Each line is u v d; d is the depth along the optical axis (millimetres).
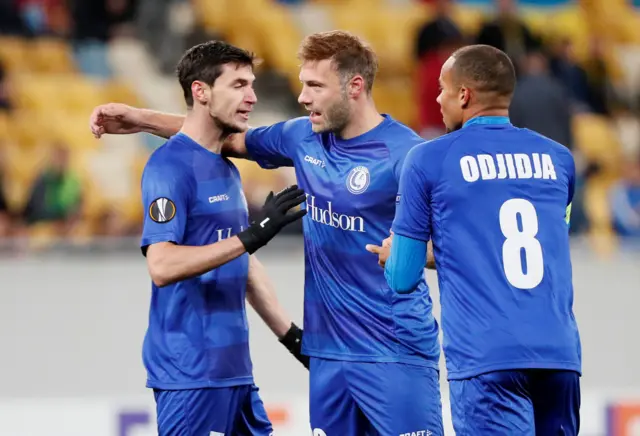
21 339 26406
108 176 41781
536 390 14336
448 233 14305
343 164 16031
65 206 35750
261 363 24906
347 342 16125
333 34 15945
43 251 33750
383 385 15984
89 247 33938
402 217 14547
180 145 15898
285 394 23203
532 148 14562
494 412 14055
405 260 14547
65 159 36031
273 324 17297
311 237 16391
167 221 15430
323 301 16297
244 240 15148
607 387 24797
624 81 54750
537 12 57844
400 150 15805
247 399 16547
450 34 42031
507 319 13938
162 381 15875
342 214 15984
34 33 49156
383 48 53125
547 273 14141
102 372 24656
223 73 15742
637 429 21906
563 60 46438
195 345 15812
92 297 29812
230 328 16062
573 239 35344
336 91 15758
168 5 50000
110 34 49688
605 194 39375
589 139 46438
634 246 35344
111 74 48969
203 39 47188
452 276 14297
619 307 29812
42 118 45906
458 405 14320
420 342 16156
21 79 47344
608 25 57906
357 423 16484
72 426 21078
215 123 15953
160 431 16078
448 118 15008
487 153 14398
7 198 39656
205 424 15930
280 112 47812
